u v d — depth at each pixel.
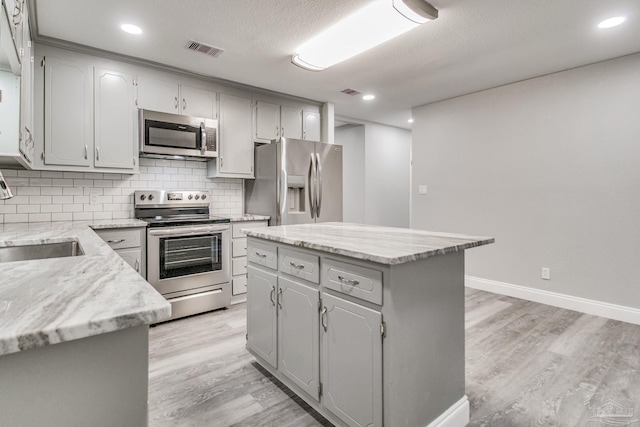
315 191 3.89
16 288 0.81
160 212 3.42
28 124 2.20
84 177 3.08
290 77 3.57
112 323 0.63
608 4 2.23
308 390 1.72
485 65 3.23
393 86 3.85
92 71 2.91
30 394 0.61
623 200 3.02
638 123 2.94
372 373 1.38
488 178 3.94
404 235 1.89
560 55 3.01
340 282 1.51
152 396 1.89
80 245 1.62
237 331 2.79
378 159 6.05
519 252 3.69
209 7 2.30
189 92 3.43
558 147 3.40
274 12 2.36
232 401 1.86
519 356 2.35
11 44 1.48
